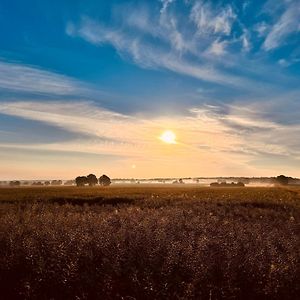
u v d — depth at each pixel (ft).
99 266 29.22
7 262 29.91
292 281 26.25
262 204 103.14
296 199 128.57
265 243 35.35
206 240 34.35
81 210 82.89
